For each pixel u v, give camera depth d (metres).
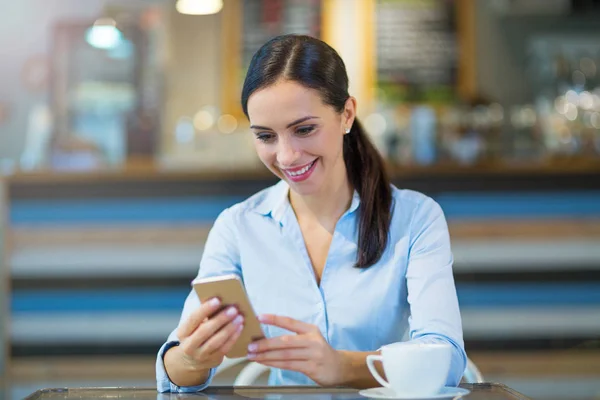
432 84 6.27
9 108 6.29
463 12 6.27
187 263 4.45
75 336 4.45
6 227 4.45
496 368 4.40
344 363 1.68
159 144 5.70
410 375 1.53
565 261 4.42
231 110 6.27
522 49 6.29
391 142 5.22
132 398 1.62
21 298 4.46
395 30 6.27
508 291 4.42
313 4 6.25
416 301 1.95
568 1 6.07
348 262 2.06
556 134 5.21
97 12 6.37
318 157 1.87
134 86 5.50
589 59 6.16
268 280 2.10
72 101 5.45
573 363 4.40
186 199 4.45
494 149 5.21
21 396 4.42
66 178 4.45
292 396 1.60
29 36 6.33
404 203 2.10
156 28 6.24
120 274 4.46
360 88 6.28
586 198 4.42
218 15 6.28
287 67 1.79
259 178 4.44
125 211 4.46
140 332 4.44
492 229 4.42
